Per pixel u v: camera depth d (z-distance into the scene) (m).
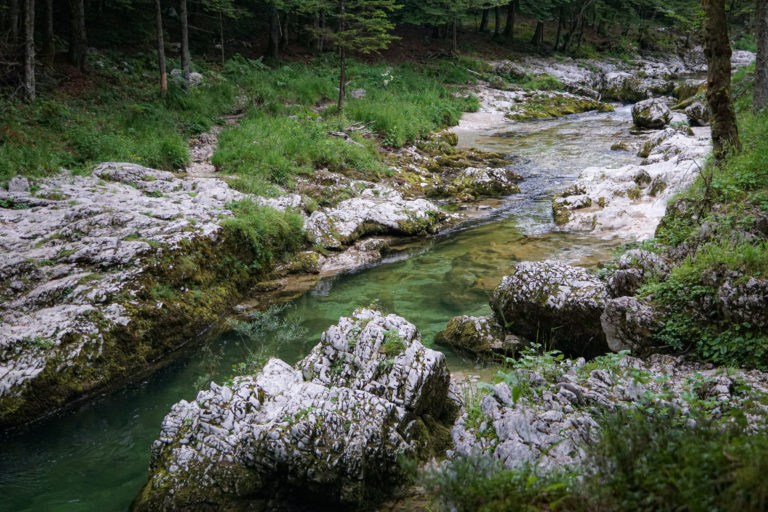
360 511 4.67
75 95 17.66
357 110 21.16
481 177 16.12
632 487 2.93
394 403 5.36
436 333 8.17
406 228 12.86
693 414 3.90
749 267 5.99
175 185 12.42
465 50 37.38
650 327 6.30
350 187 14.47
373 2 19.94
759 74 14.32
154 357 7.86
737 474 2.65
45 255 8.59
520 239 12.05
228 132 16.77
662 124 22.50
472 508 3.29
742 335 5.76
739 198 8.15
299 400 5.16
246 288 10.11
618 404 4.71
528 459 4.11
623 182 13.66
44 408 6.59
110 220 9.64
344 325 6.04
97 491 5.22
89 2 26.33
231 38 29.41
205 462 4.90
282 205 12.29
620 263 7.37
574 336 7.14
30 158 12.64
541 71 36.16
